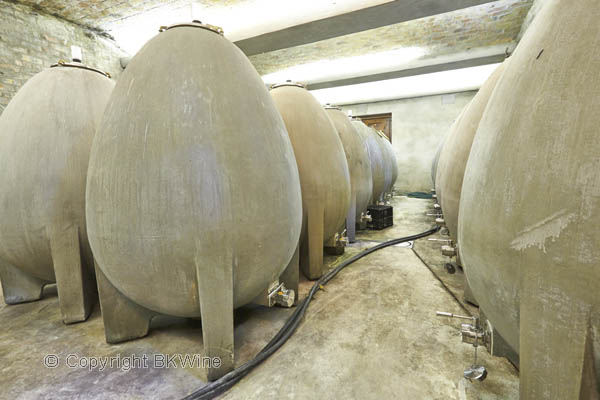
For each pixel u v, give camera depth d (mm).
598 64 544
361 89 8750
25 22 4520
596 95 533
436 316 1747
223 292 1182
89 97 1730
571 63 584
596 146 519
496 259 707
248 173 1201
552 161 577
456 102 9227
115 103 1252
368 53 6461
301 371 1288
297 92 2320
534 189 604
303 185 2150
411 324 1661
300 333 1583
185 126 1133
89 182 1253
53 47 4871
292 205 1405
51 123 1588
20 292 1997
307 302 1868
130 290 1269
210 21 4957
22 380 1251
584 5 601
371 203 5172
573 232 541
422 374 1256
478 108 1526
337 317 1750
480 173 785
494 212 709
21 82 4492
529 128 634
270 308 1901
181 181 1100
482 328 1130
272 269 1375
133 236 1133
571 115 559
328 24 4871
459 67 6922
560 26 634
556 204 563
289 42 5375
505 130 707
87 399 1146
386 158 5695
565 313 564
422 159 9766
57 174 1563
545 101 610
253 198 1204
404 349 1432
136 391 1183
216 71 1253
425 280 2305
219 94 1213
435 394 1144
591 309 531
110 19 5031
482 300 850
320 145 2201
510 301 702
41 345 1500
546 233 582
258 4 4512
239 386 1207
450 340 1502
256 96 1348
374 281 2295
